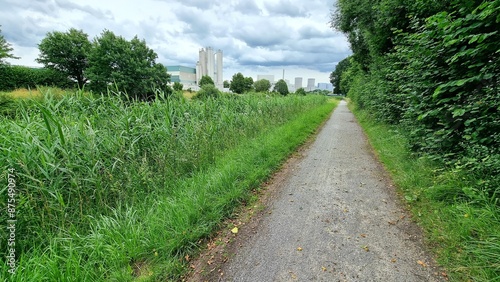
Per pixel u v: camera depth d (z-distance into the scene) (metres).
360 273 1.83
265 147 5.06
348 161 4.89
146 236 2.24
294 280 1.78
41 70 31.83
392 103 6.83
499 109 2.36
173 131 4.31
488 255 1.75
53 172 2.61
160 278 1.83
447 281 1.69
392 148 5.11
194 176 3.69
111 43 29.73
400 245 2.14
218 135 5.38
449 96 3.22
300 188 3.55
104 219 2.41
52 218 2.36
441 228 2.23
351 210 2.84
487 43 2.41
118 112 4.03
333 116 14.81
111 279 1.78
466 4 2.60
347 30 13.22
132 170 3.34
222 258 2.07
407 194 3.07
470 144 2.84
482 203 2.25
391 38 6.87
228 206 2.90
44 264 1.84
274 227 2.53
